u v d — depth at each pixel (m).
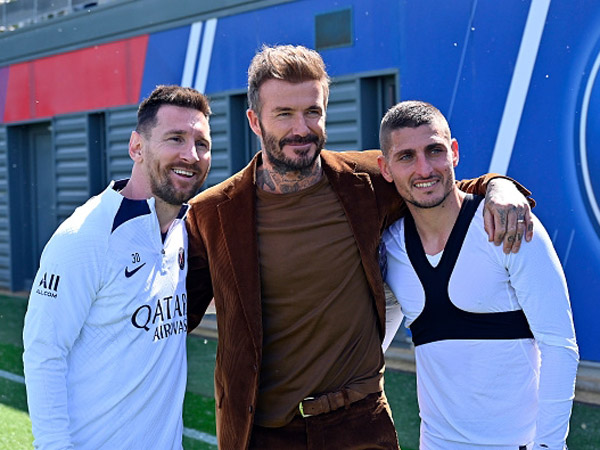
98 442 1.96
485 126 5.40
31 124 9.71
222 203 2.34
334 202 2.32
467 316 2.14
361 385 2.27
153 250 2.05
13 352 6.41
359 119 6.19
